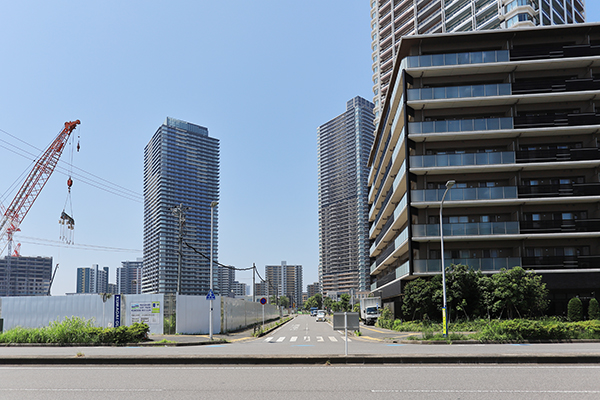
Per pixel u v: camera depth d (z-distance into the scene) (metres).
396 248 43.38
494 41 40.94
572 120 37.78
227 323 36.88
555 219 38.16
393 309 44.34
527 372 11.08
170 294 30.50
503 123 38.09
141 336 24.27
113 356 13.80
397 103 45.62
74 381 10.34
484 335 22.09
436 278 33.12
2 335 23.23
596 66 39.38
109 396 8.59
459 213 38.81
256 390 9.02
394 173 48.56
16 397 8.56
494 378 10.24
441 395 8.45
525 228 36.91
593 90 38.03
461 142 39.78
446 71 39.97
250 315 48.72
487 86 38.78
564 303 35.91
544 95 37.72
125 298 30.22
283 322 66.69
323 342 25.81
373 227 65.81
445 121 38.56
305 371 11.58
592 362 12.72
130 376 11.02
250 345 23.30
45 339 22.94
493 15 68.06
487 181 39.44
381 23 94.00
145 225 110.62
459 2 74.50
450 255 38.72
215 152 120.56
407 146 38.53
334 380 10.12
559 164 36.81
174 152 111.75
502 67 39.41
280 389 9.10
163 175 107.94
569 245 37.44
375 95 93.00
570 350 16.66
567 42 40.16
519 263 36.28
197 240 107.69
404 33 86.88
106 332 22.98
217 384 9.75
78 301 29.95
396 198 46.41
